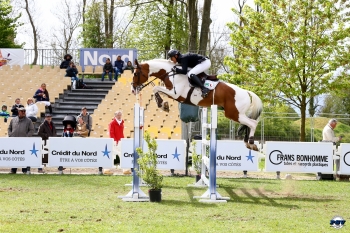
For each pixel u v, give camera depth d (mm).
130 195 10570
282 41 20562
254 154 15359
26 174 14672
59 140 15094
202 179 12555
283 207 9828
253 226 7824
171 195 11195
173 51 11203
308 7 20125
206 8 27578
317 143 15250
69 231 7141
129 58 27219
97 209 9078
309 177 16000
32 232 7027
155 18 40531
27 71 26453
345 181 14852
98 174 15078
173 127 21219
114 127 16516
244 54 22141
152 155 10258
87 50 27188
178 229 7453
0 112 20953
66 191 11281
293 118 26266
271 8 21000
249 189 12500
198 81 11000
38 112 21172
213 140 10688
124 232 7164
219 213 9008
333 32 20250
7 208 8938
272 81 21062
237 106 11367
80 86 25312
